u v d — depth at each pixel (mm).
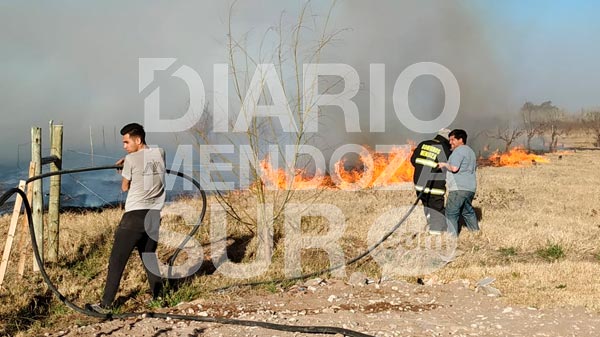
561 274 7727
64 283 7117
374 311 6328
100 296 6848
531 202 13523
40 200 7504
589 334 5562
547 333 5582
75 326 5930
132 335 5605
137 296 6918
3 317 6102
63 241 8578
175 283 7328
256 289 7227
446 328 5703
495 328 5711
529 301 6586
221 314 6266
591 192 15375
